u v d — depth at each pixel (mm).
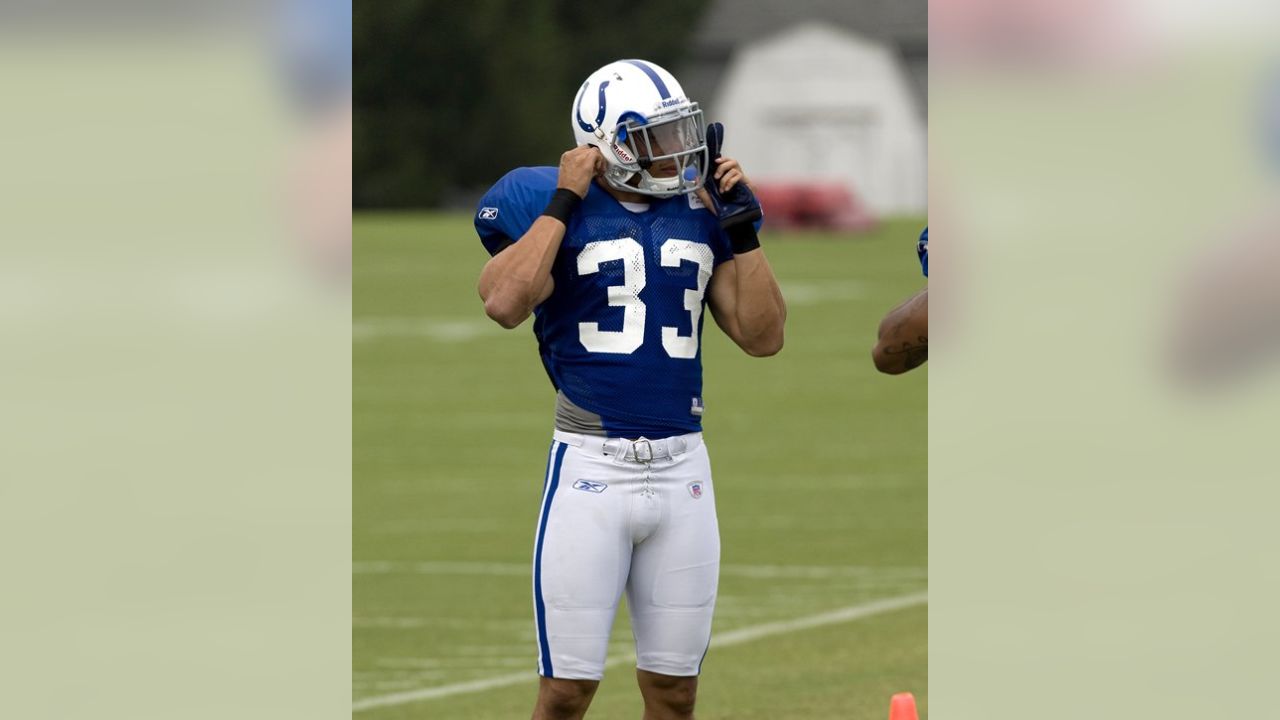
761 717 21438
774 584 29094
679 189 16672
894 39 155375
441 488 37656
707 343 62375
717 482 38281
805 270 83812
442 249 97750
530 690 23125
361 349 59969
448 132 145750
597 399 16531
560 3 153375
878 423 45844
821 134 156750
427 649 25281
